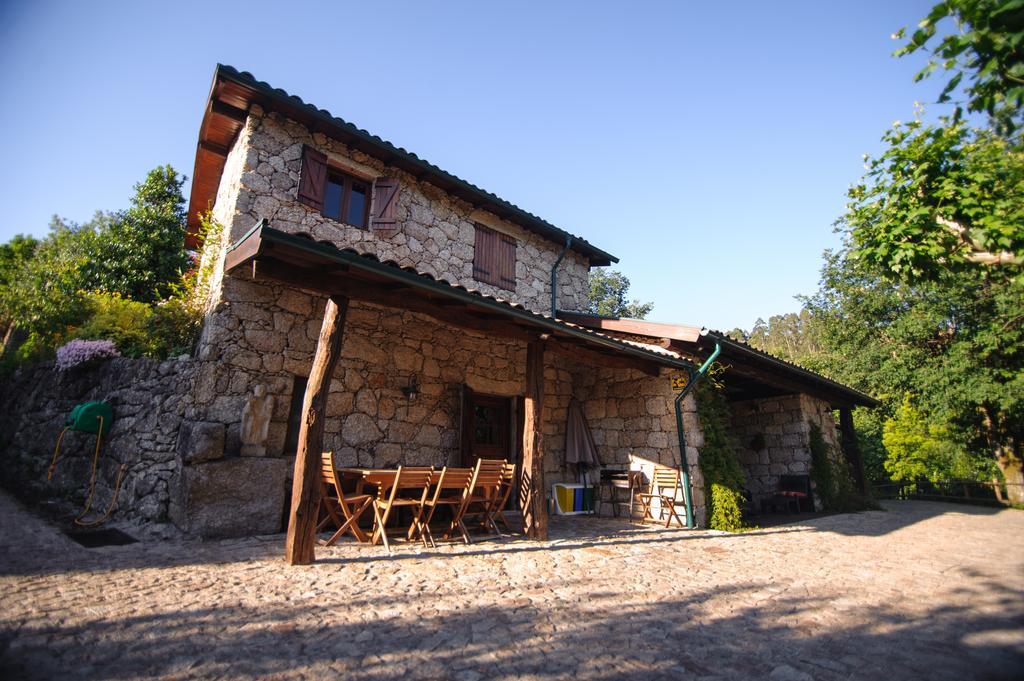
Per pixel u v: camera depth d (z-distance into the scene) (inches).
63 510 230.4
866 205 179.3
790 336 1877.5
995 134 139.2
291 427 238.4
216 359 220.2
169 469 213.6
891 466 612.1
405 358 283.6
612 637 112.1
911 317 545.3
